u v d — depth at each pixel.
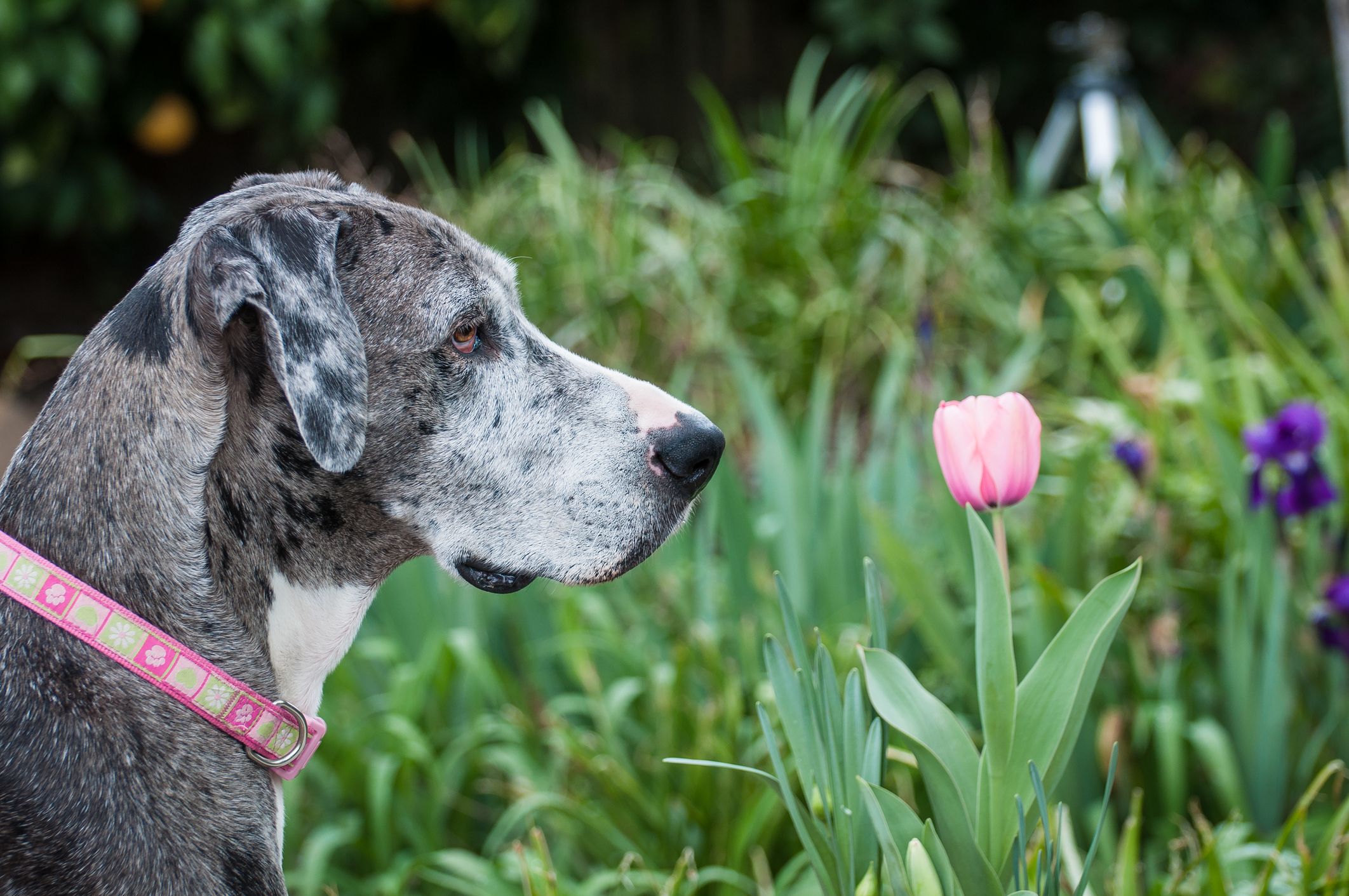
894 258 4.80
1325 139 9.07
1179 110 9.48
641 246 4.95
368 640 3.26
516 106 7.85
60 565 1.77
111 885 1.64
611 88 8.49
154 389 1.80
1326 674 2.82
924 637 2.77
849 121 5.12
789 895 2.47
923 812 2.67
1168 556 3.17
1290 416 2.63
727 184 5.64
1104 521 3.44
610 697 2.88
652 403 2.09
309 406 1.74
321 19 6.13
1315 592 2.88
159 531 1.79
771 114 8.38
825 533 3.33
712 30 8.70
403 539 2.03
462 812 3.05
